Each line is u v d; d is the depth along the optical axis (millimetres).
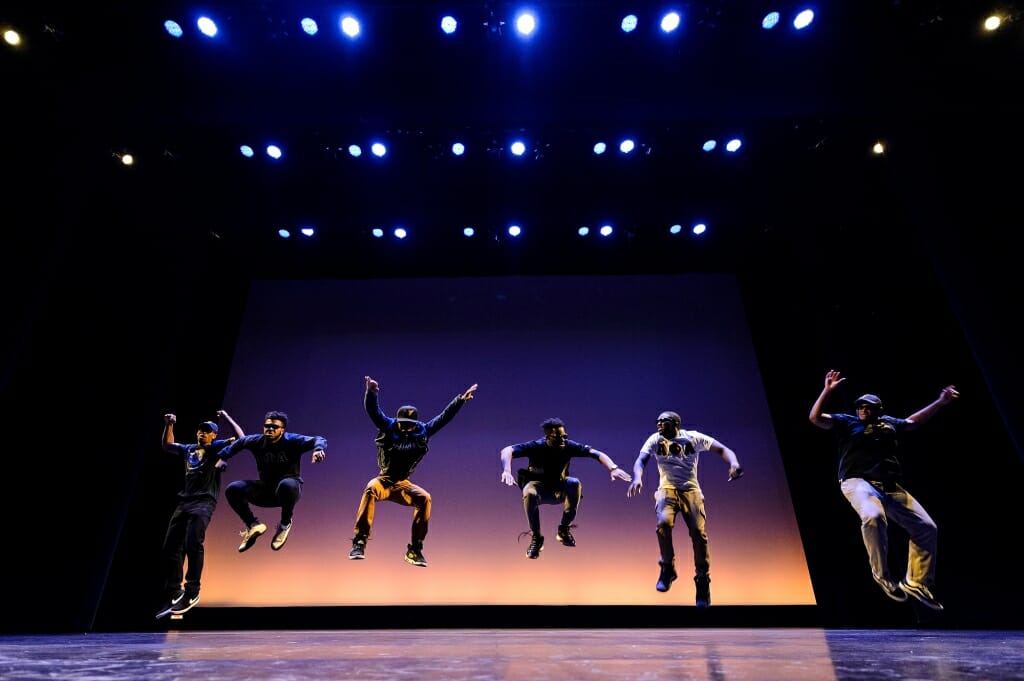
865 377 4887
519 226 5688
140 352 5133
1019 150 4230
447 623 4945
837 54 4324
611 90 4516
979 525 4137
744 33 4211
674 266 6352
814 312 5449
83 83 4270
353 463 5547
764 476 5391
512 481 4211
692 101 4562
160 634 3775
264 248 5965
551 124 4719
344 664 1527
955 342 4547
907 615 4613
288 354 6055
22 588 4328
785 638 2684
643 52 4316
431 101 4535
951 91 4340
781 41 4258
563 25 4160
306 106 4504
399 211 5500
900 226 5020
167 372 5203
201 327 5832
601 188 5367
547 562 5152
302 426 5703
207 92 4391
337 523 5312
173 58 4223
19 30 3982
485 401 5805
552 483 4457
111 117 4457
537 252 6082
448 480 5469
